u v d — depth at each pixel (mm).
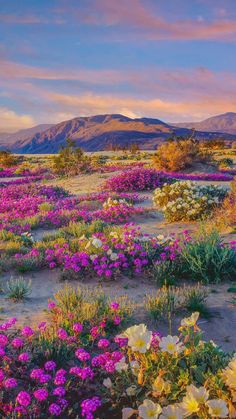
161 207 16984
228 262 8242
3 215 16719
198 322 6125
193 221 13984
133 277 8273
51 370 4531
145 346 3633
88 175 32688
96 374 4445
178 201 14609
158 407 3162
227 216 12836
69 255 9211
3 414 3736
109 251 8344
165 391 3590
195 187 16328
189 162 34000
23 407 3758
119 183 23969
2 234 12289
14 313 6547
